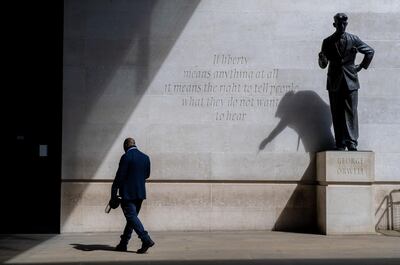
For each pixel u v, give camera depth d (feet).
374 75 46.75
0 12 47.52
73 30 46.50
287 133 46.62
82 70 46.39
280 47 46.93
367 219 42.96
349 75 43.45
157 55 46.75
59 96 46.80
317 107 46.73
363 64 43.70
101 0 46.75
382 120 46.57
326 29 46.85
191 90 46.70
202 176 46.34
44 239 42.57
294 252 35.76
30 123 46.93
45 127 46.91
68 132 46.19
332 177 43.01
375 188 46.29
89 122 46.26
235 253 35.47
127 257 34.30
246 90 46.80
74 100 46.32
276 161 46.50
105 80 46.47
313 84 46.85
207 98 46.73
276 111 46.73
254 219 46.32
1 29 47.44
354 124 43.91
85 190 46.06
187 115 46.60
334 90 43.86
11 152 46.91
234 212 46.32
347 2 46.91
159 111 46.55
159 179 46.24
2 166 46.88
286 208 46.32
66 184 46.03
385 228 46.09
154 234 44.37
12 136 46.96
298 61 46.88
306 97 46.75
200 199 46.29
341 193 42.98
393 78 46.83
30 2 47.50
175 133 46.47
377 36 46.85
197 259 33.50
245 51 46.85
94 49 46.52
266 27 46.91
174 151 46.42
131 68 46.60
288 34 46.88
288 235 43.50
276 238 41.88
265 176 46.39
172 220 46.16
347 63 43.60
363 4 46.96
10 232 46.34
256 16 46.93
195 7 46.93
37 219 46.52
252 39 46.91
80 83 46.39
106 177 46.06
